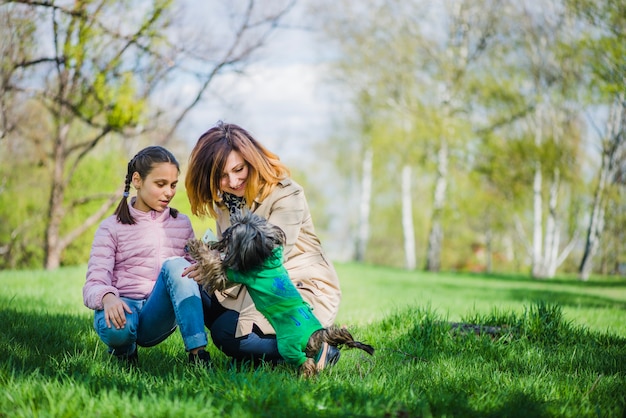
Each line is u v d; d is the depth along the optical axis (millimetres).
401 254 55875
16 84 14422
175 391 3385
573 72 25859
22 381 3449
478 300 12180
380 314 8180
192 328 3953
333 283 4383
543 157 27562
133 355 4293
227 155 4102
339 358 4441
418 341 5297
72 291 9805
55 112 16719
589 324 7965
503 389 3797
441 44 29078
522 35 27547
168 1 14477
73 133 20859
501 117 28422
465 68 28875
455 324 5930
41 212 20391
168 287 4000
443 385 3803
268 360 4191
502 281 23219
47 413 3023
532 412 3303
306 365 3844
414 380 3977
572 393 3787
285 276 3893
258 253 3736
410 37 28781
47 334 5273
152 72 15422
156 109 16391
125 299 4227
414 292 14172
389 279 19875
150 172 4148
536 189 29359
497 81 27969
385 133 31688
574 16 24844
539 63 27266
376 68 29609
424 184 44281
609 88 21234
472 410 3283
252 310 4109
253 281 3811
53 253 17375
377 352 5012
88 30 14148
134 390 3381
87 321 6262
